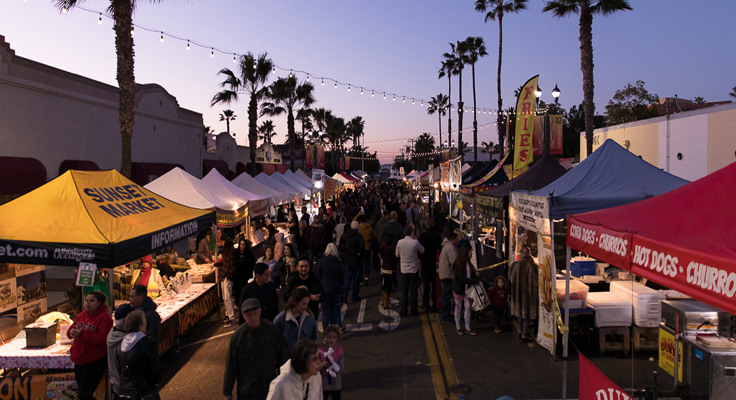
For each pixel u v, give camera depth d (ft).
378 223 42.60
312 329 15.25
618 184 21.36
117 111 57.98
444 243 27.37
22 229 17.44
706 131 47.44
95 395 16.11
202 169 87.66
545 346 21.40
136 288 16.51
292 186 69.92
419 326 26.27
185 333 24.36
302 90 123.13
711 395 14.80
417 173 155.53
